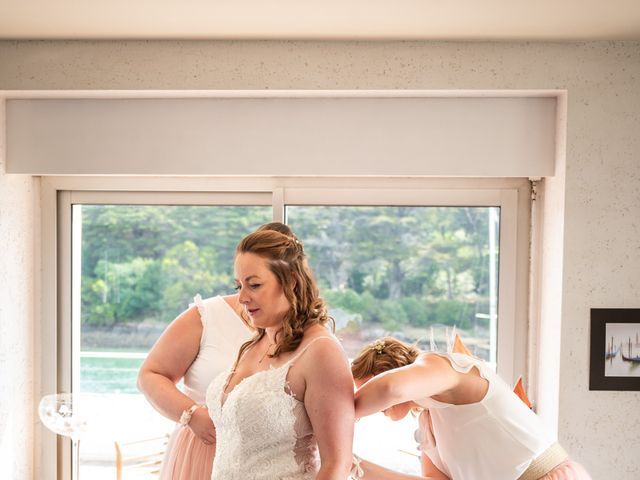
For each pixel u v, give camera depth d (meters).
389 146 3.59
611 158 3.46
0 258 3.62
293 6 2.98
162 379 2.67
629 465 3.49
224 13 3.08
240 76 3.47
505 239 3.78
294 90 3.47
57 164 3.66
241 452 2.12
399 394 2.04
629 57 3.45
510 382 3.81
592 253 3.47
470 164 3.59
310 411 2.06
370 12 3.05
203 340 2.75
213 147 3.62
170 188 3.85
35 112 3.65
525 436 2.32
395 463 3.74
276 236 2.16
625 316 3.46
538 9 3.01
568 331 3.48
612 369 3.47
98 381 3.94
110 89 3.49
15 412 3.75
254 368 2.23
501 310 3.80
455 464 2.37
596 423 3.49
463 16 3.10
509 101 3.58
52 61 3.50
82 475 3.94
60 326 3.94
